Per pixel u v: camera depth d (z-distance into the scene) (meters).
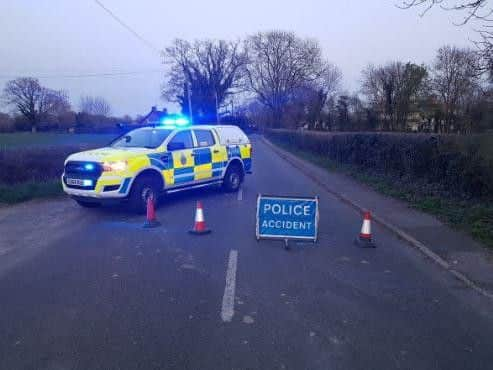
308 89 65.19
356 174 15.17
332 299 4.58
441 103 44.81
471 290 4.90
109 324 3.91
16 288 4.77
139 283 4.94
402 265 5.79
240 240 6.90
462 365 3.35
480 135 9.06
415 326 3.98
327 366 3.29
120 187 8.27
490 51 7.54
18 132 67.19
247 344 3.59
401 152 12.64
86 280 5.02
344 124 45.12
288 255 6.15
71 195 8.60
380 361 3.38
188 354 3.42
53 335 3.70
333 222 8.44
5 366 3.23
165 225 7.84
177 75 71.31
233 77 73.19
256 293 4.70
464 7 7.07
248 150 12.62
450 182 9.78
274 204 6.79
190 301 4.44
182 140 10.09
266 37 70.75
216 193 11.80
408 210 9.20
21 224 7.89
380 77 49.53
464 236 7.04
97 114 77.50
